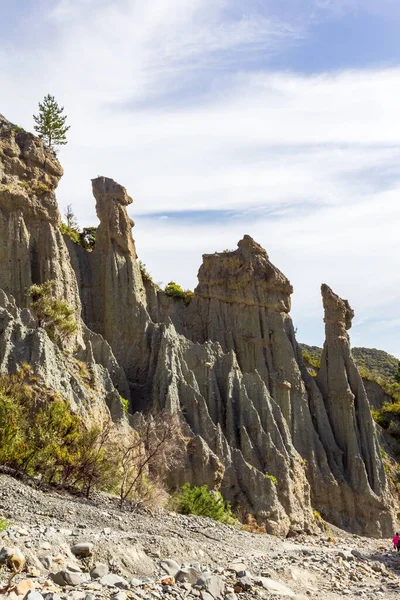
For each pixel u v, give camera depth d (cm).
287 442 5738
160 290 7062
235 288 6906
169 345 5678
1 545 1532
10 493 2266
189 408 5259
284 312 6944
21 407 2953
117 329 6059
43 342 3938
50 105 7575
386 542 4825
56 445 2822
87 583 1473
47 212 5775
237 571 1962
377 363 13488
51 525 1980
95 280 6394
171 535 2345
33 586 1347
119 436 4116
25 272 5450
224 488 4875
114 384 5338
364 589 2188
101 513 2353
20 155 5975
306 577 2175
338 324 6975
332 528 5641
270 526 4741
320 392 6706
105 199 6538
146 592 1495
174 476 4506
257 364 6594
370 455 6469
